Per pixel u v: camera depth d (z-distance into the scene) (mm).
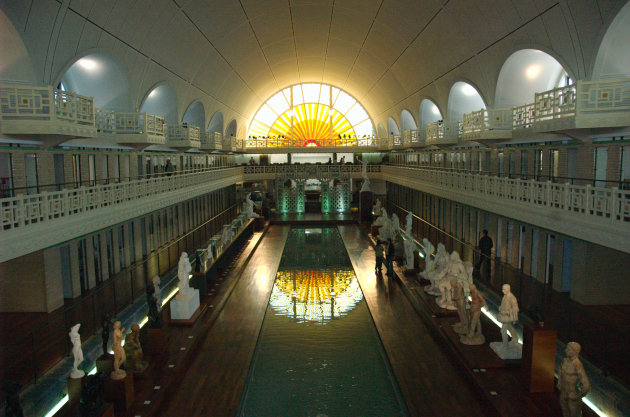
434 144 28391
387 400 11516
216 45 28547
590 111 13219
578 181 16266
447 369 12578
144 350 13109
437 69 27031
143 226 24203
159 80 23922
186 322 15133
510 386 10859
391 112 47531
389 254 21969
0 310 15633
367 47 34625
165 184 20828
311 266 25484
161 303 16891
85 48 16047
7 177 14375
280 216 42750
